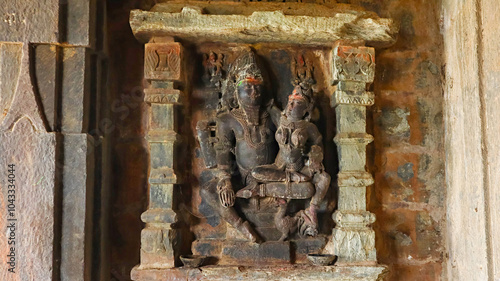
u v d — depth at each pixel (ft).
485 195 8.14
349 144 9.18
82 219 8.44
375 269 8.71
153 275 8.59
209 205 9.43
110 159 9.48
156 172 8.86
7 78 8.42
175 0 9.50
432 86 10.05
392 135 9.88
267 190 8.75
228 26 8.82
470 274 8.58
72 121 8.63
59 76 8.68
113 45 9.67
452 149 9.50
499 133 7.81
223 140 9.00
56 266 8.30
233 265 8.95
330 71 9.66
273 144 9.16
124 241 9.33
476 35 8.52
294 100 8.64
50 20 8.52
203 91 9.68
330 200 9.31
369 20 9.11
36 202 8.25
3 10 8.46
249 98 8.73
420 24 10.17
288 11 9.31
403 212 9.73
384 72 10.03
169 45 8.98
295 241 9.24
